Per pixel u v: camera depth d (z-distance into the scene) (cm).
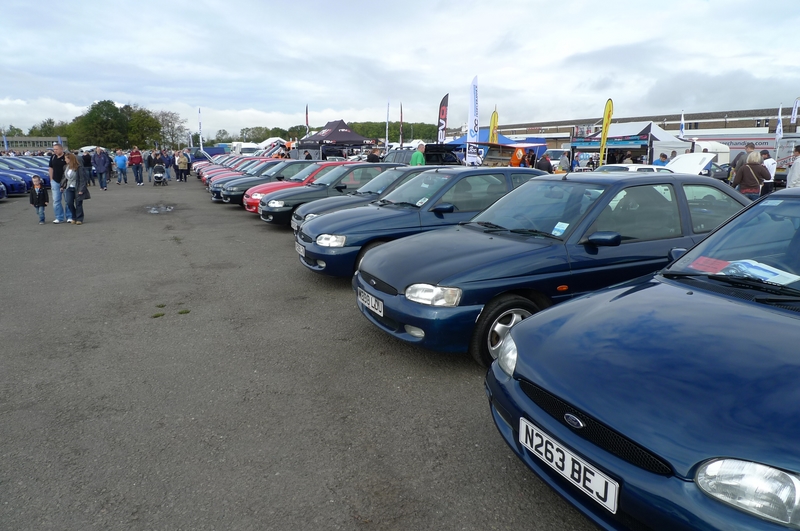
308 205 821
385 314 393
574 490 200
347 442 293
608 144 2422
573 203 422
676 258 302
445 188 623
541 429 209
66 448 288
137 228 1134
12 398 348
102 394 354
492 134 2355
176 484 256
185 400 344
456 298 361
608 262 399
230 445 291
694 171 1641
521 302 378
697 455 162
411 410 329
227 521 230
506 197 490
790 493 146
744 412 165
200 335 468
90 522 230
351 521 229
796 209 273
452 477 261
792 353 187
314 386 364
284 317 517
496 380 246
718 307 232
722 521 153
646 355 202
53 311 541
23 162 2716
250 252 857
